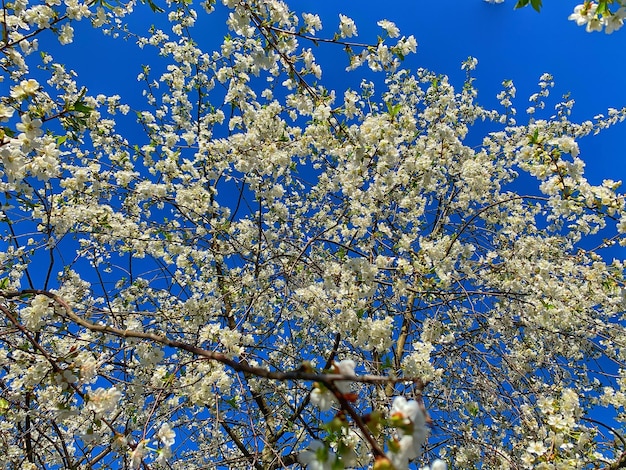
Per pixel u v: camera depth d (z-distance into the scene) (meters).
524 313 5.01
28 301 3.60
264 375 1.42
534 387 4.47
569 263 4.94
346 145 4.49
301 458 1.45
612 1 2.33
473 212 6.39
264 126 5.00
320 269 4.66
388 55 3.85
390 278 5.03
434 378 4.27
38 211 4.62
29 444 4.54
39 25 3.71
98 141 5.64
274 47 3.72
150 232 5.25
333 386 1.33
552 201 4.12
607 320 5.80
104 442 4.05
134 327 4.29
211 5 4.20
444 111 5.70
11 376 3.62
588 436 3.94
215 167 5.69
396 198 5.59
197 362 3.80
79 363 2.84
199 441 5.93
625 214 3.83
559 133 7.02
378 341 4.03
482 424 4.98
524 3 2.24
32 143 3.05
